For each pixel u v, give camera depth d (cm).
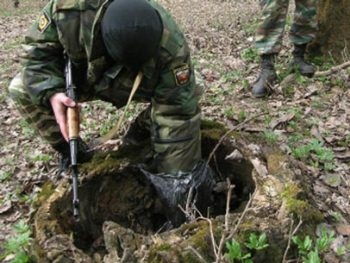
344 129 425
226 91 502
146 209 327
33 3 1783
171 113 295
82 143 344
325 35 553
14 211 370
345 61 536
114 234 255
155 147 304
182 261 245
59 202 296
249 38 657
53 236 268
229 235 239
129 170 320
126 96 312
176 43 282
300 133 421
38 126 326
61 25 277
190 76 292
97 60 281
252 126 431
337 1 540
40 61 292
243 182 335
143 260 246
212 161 347
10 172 416
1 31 1235
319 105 462
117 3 262
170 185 300
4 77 670
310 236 274
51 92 290
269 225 262
